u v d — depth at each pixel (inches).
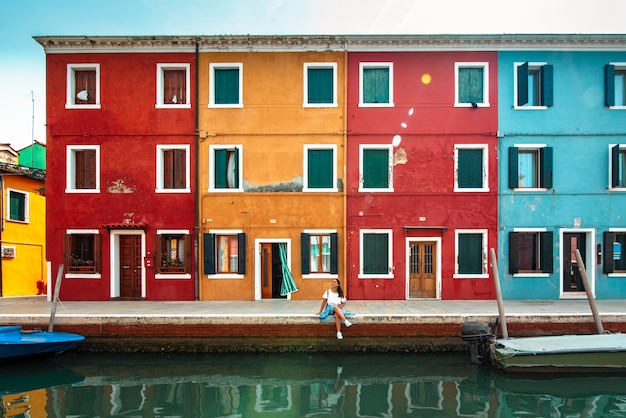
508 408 288.7
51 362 385.7
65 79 542.3
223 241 544.7
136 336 402.9
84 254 548.4
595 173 534.0
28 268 700.0
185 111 542.3
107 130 542.0
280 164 540.1
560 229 530.3
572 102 536.1
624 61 536.4
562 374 345.1
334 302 400.5
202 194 538.0
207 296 530.3
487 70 536.7
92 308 465.4
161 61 542.6
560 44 534.9
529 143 536.1
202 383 335.6
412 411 283.6
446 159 536.1
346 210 534.9
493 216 531.8
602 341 358.6
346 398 305.9
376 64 540.4
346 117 538.3
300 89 541.3
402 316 400.2
